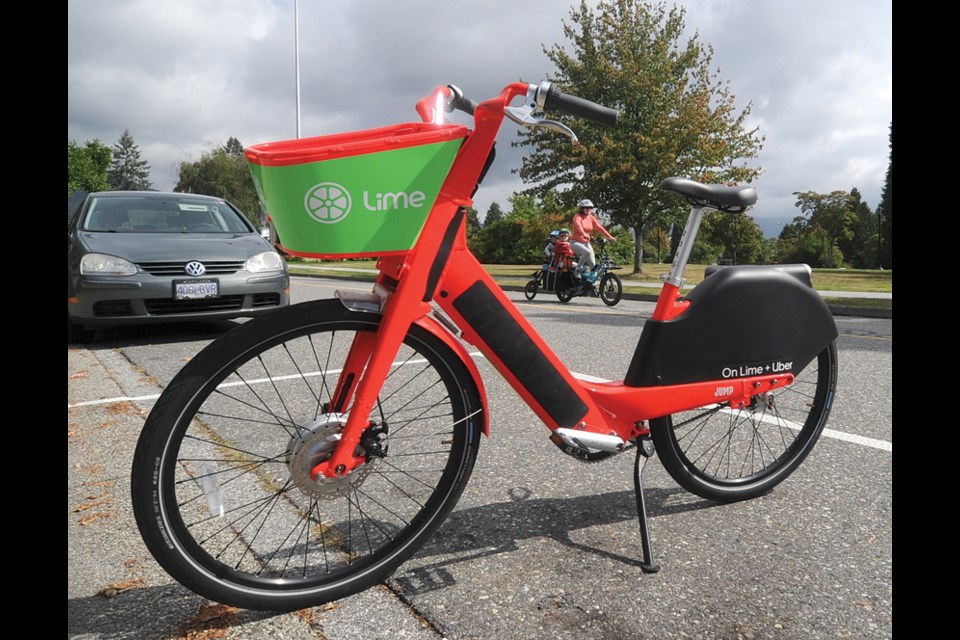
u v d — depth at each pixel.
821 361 2.51
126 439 3.19
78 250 5.56
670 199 21.72
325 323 1.70
